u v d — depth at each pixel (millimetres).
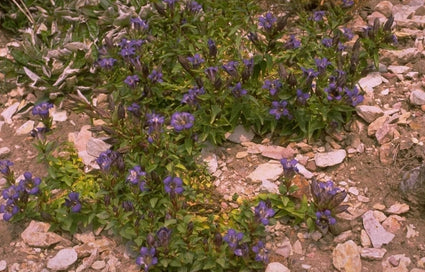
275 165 1216
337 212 1095
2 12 1649
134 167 1116
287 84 1234
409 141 1219
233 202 1168
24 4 1551
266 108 1264
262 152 1243
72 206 1125
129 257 1100
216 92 1241
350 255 1056
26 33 1520
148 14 1503
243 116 1294
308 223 1103
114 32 1494
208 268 1044
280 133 1269
